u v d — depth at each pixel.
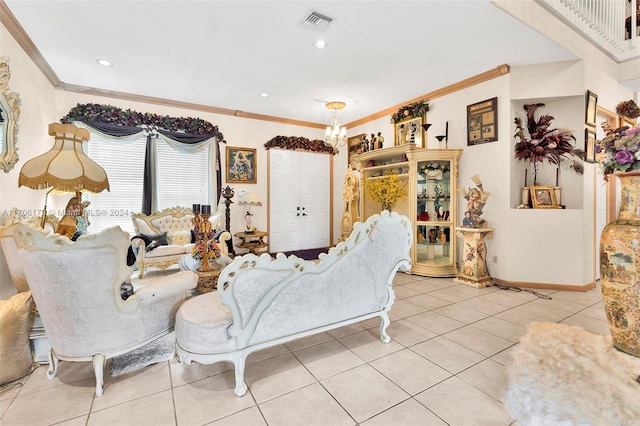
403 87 4.71
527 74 3.95
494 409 1.68
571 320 2.92
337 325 2.26
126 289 2.18
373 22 3.02
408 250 2.51
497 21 3.01
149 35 3.25
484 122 4.24
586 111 3.89
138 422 1.60
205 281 2.99
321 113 6.09
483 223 4.14
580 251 3.83
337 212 7.14
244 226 6.05
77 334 1.81
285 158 6.49
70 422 1.60
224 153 5.83
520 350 2.28
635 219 1.96
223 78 4.38
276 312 1.96
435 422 1.59
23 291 2.33
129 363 2.18
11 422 1.60
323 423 1.59
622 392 1.73
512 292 3.83
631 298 1.97
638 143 1.88
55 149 2.33
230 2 2.71
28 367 2.05
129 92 4.92
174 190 5.43
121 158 5.03
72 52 3.61
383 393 1.84
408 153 4.66
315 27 3.10
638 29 4.56
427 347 2.41
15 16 2.89
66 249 1.67
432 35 3.25
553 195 4.00
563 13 3.47
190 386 1.93
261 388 1.90
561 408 1.62
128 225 5.09
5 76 2.69
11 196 2.87
